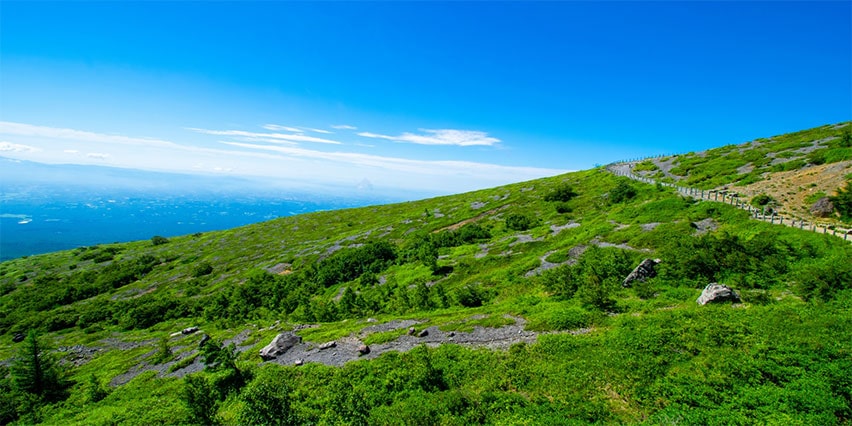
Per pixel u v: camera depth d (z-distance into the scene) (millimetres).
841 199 40344
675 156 105062
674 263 33500
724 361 18281
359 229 103000
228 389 23703
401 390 20438
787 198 47406
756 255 31875
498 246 57531
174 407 22438
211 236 128125
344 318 38844
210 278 78875
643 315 25094
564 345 22312
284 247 97500
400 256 64375
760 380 16844
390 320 32594
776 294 26359
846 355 17422
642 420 15555
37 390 29672
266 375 24156
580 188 89750
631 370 18891
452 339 26125
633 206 57188
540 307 29984
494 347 23969
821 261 29203
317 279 61656
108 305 63625
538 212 77625
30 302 73750
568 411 16469
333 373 23109
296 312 45406
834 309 22109
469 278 46938
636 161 117188
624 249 41531
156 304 57250
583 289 31344
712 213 44875
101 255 111438
